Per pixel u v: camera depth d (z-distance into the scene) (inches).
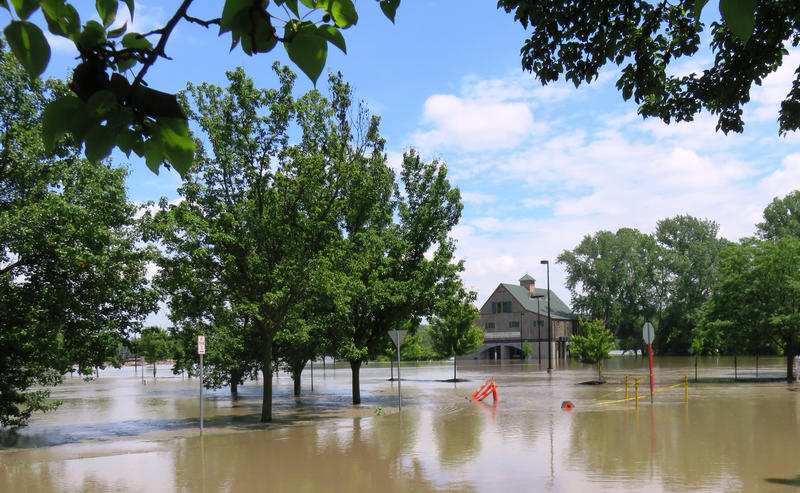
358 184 874.8
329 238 831.1
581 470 434.9
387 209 1055.6
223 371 1146.7
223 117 794.8
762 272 1389.0
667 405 879.1
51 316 652.1
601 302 3703.3
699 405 873.5
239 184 797.9
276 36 52.9
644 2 248.7
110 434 706.2
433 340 1802.4
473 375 1868.8
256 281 769.6
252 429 714.8
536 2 243.1
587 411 823.7
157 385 1807.3
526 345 3390.7
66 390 1608.0
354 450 546.0
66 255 614.2
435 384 1497.3
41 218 608.1
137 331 733.3
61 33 48.3
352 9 53.6
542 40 259.3
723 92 269.3
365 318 1013.8
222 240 737.6
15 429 764.6
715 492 366.0
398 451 535.2
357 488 398.3
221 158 773.9
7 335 634.8
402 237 1046.4
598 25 253.6
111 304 725.3
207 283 772.0
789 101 267.6
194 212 761.0
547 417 763.4
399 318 1012.5
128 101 51.0
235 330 1000.2
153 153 55.3
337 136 855.1
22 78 637.3
